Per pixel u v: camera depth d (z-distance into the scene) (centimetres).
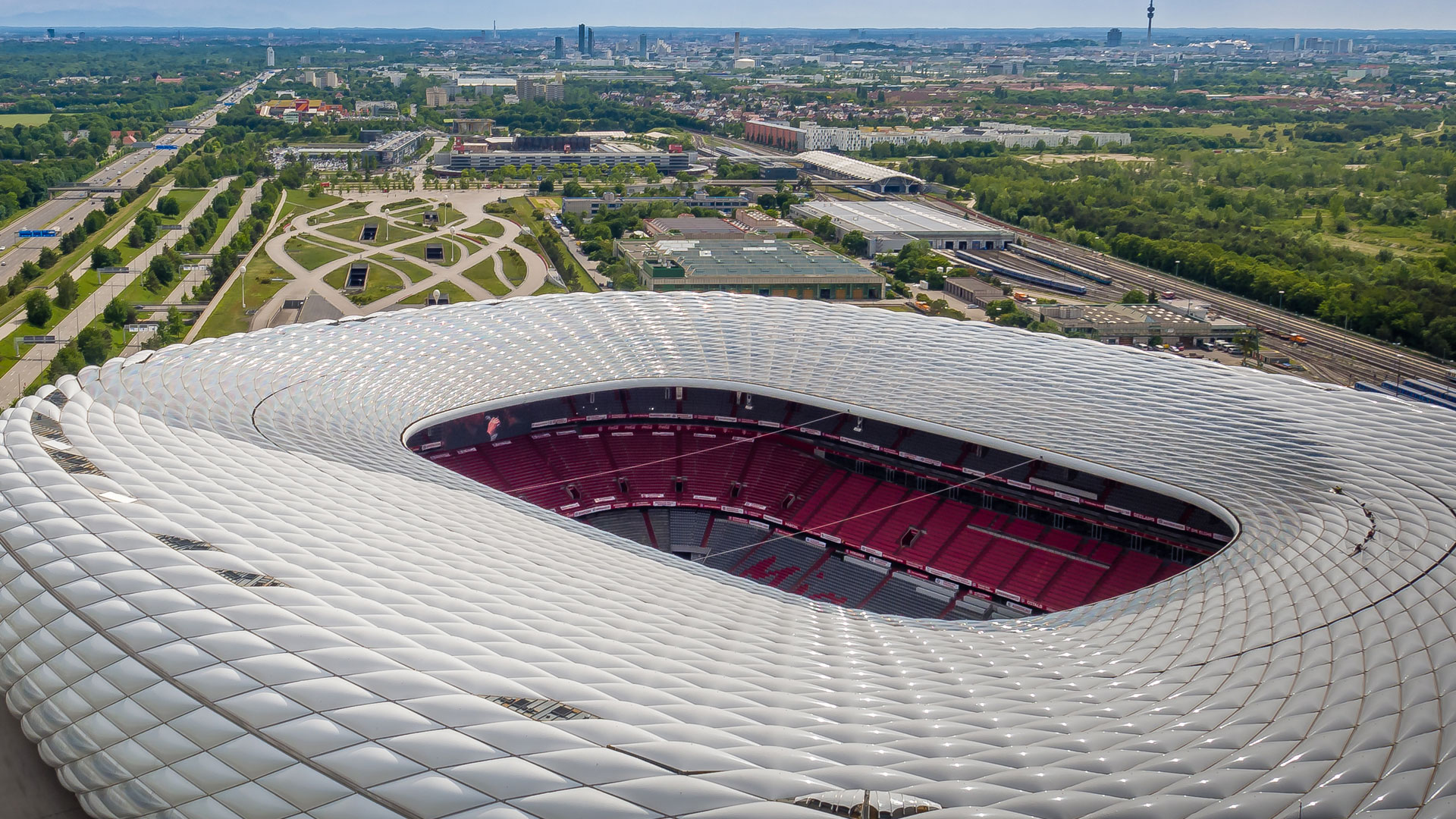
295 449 9938
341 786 5131
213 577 6500
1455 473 10731
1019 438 12825
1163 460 12044
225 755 5334
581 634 6612
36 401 9906
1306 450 11769
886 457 15125
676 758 5306
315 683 5603
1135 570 13050
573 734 5403
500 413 15188
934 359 15075
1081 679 7044
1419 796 5106
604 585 7869
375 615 6281
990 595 13250
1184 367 14425
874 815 5003
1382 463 11194
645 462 15750
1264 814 5041
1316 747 5675
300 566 6806
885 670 7056
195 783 5322
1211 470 11700
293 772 5209
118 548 6819
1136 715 6272
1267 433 12319
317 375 13150
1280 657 7094
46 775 6588
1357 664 6750
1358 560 8775
